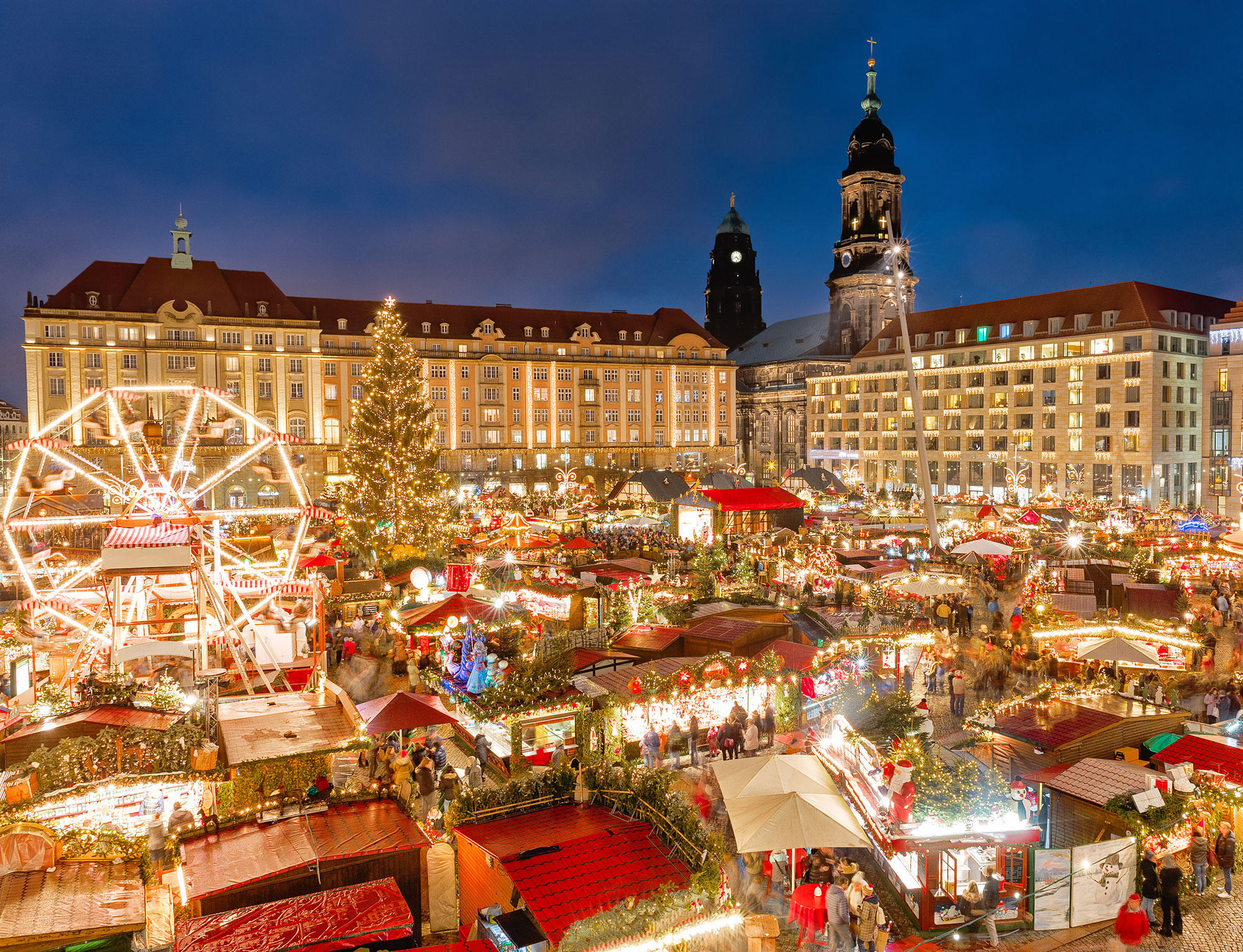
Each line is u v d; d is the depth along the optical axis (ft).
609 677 72.54
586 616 99.25
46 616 89.92
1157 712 62.13
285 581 89.10
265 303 292.20
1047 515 181.57
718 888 37.14
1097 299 287.89
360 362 309.63
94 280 277.85
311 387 295.89
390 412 163.84
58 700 65.82
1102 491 278.26
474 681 78.95
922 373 340.18
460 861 43.60
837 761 56.59
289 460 88.17
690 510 176.14
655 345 373.61
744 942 37.11
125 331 272.92
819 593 128.57
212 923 35.76
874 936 40.04
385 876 43.11
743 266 523.70
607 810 46.06
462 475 331.98
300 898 37.73
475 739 67.87
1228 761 54.29
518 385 344.28
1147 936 43.24
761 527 173.99
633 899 35.86
